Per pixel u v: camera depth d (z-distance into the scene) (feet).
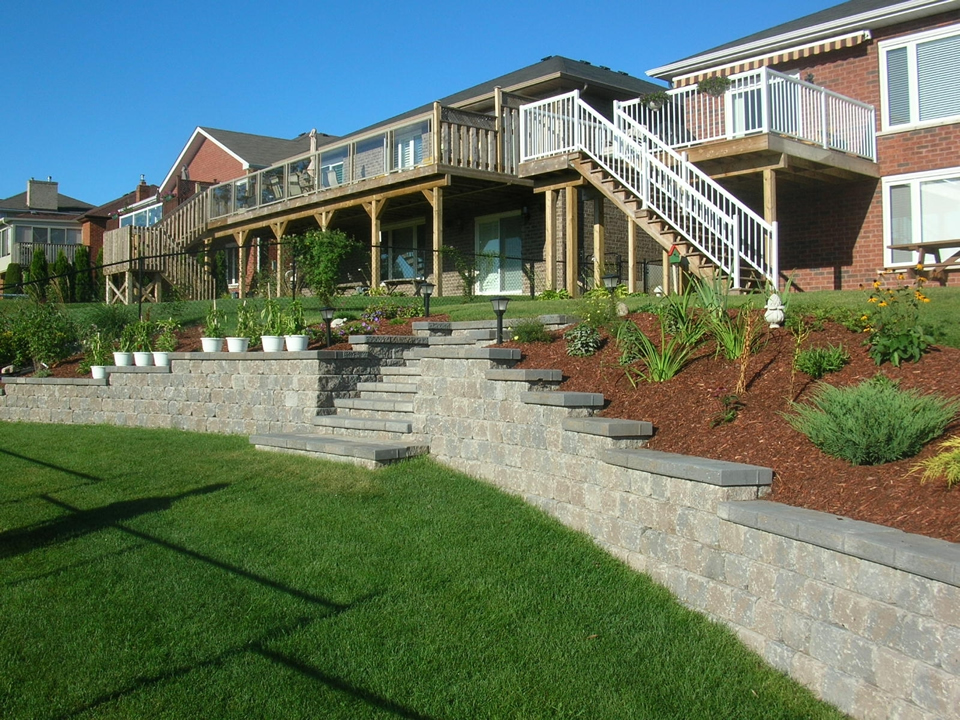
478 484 22.50
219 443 30.17
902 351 19.62
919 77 49.80
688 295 25.14
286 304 47.42
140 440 31.81
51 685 13.05
